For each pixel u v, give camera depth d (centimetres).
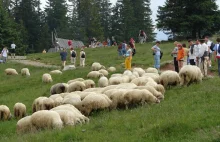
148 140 1256
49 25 13275
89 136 1373
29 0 12225
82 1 12556
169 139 1250
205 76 2653
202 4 6238
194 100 1822
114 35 11669
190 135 1258
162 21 6638
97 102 1902
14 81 3878
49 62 5500
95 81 3259
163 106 1783
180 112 1588
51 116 1600
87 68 4084
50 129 1549
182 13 6425
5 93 3400
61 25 12494
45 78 3550
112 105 1955
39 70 4775
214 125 1325
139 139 1272
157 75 2567
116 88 2145
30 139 1427
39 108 2155
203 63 2686
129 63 3522
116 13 12175
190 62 2788
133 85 2211
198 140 1196
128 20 11006
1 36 8881
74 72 3775
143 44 6588
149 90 2044
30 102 2802
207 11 6500
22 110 2309
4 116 2239
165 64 3856
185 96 1959
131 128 1434
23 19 12012
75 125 1584
